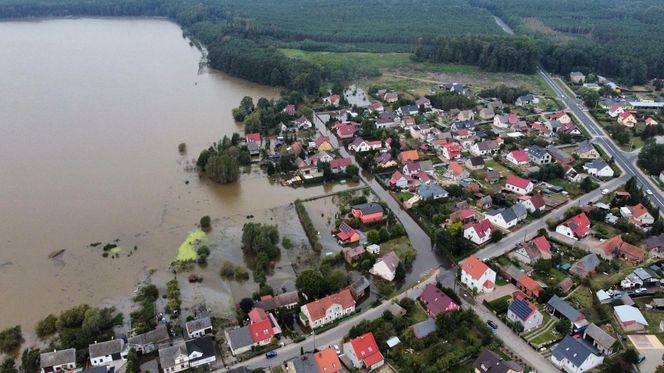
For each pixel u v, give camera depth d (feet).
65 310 379.55
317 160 614.75
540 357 334.24
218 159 578.66
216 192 563.89
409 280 421.59
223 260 444.14
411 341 339.77
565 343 330.13
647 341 344.08
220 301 393.91
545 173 578.25
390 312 368.27
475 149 652.48
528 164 624.18
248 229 455.22
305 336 354.74
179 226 495.41
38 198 541.34
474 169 609.01
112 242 467.52
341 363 331.77
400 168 611.88
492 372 310.86
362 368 326.44
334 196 556.92
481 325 352.49
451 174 581.12
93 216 509.35
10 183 571.69
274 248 446.19
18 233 479.41
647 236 460.14
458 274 413.39
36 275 422.00
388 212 513.04
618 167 614.75
